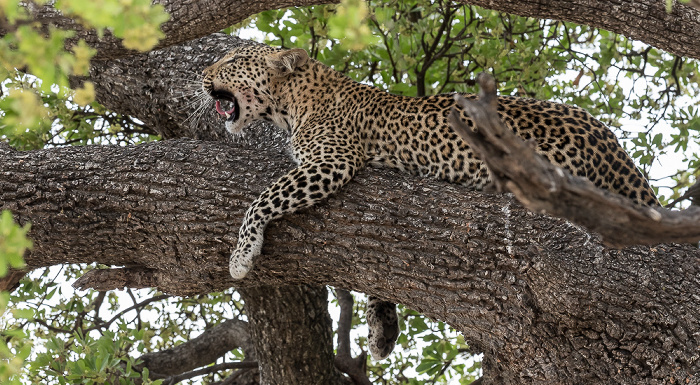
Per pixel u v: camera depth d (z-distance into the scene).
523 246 7.03
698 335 6.52
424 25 12.53
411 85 14.16
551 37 13.47
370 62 13.84
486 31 13.87
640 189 8.08
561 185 4.36
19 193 8.09
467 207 7.45
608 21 7.75
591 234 7.06
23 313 4.80
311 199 7.77
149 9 4.20
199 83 11.04
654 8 7.62
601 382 6.71
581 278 6.74
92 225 8.06
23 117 4.19
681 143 13.16
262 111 10.49
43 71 4.14
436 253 7.27
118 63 11.52
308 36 12.76
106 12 3.88
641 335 6.61
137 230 8.03
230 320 14.47
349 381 13.17
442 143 8.70
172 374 13.76
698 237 4.72
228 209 7.87
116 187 8.09
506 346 7.08
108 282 8.43
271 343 11.53
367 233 7.51
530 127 8.19
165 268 8.19
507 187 4.53
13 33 4.31
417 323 13.53
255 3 7.66
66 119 12.84
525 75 13.18
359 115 9.34
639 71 13.62
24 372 10.34
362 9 4.12
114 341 11.84
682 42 7.73
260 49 10.45
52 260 8.43
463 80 13.39
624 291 6.70
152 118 11.71
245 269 7.57
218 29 7.95
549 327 6.89
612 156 8.14
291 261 7.77
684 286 6.75
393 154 9.05
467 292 7.12
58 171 8.25
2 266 4.39
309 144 9.09
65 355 11.27
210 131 11.30
